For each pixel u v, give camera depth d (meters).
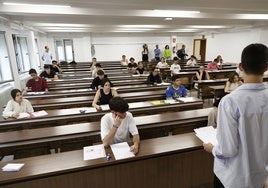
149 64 10.70
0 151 1.99
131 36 14.30
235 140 0.94
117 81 5.68
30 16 6.21
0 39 6.02
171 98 3.76
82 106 3.72
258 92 0.94
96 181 1.61
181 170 1.88
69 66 10.23
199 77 6.07
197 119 2.56
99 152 1.70
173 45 14.66
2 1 4.46
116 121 1.81
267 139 0.96
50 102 3.60
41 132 2.16
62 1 4.50
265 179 1.01
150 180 1.78
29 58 9.27
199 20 8.09
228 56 12.14
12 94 3.00
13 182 1.41
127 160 1.61
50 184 1.50
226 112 0.94
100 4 4.86
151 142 1.88
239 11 5.96
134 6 5.12
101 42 13.97
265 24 8.86
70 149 2.18
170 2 4.93
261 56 0.89
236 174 0.99
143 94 4.11
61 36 13.16
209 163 1.97
